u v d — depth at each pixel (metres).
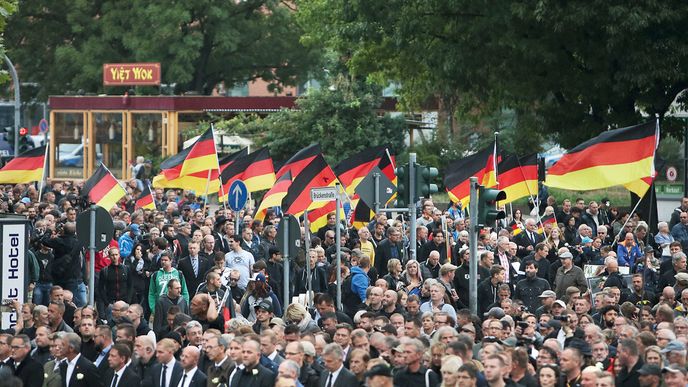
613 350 35.81
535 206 67.62
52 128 122.81
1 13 68.50
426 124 117.19
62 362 34.69
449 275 48.50
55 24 156.25
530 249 61.12
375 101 113.69
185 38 144.12
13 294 43.06
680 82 82.38
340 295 46.75
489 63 85.88
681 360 31.73
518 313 42.97
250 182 65.06
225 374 33.78
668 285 51.12
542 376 30.09
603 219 74.56
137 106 118.88
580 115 86.25
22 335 34.41
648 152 53.12
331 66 122.94
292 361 29.47
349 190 63.09
